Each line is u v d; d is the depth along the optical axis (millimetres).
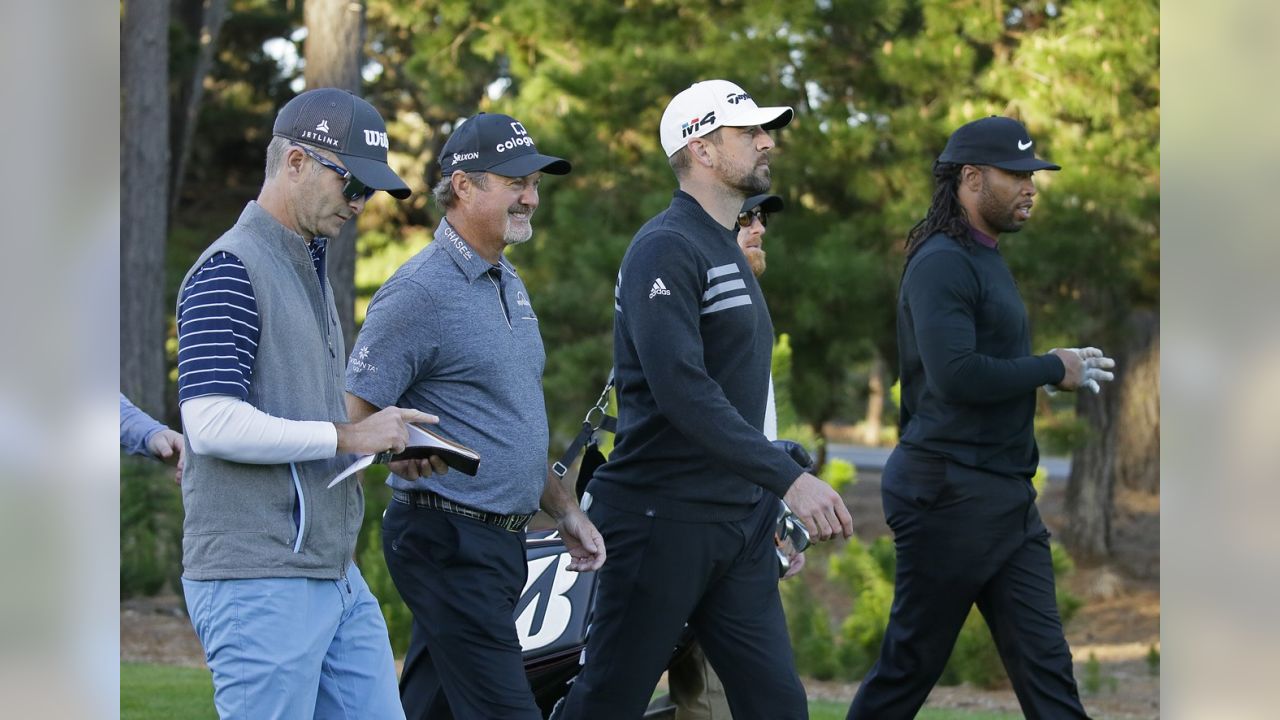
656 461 8750
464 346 8297
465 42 32688
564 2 27719
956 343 9586
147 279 31766
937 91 26422
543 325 27234
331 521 6957
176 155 41438
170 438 7941
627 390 8906
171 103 41312
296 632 6711
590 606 10047
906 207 25484
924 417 10078
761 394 8938
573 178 27297
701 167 8789
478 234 8508
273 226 6852
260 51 48781
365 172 6871
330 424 6668
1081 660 27062
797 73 26906
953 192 10078
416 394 8406
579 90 26266
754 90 26156
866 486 49938
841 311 26469
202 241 42188
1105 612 32719
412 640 9320
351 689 7176
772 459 8055
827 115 26359
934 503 9898
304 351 6863
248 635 6590
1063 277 26281
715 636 9023
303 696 6758
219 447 6398
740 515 8875
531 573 10078
